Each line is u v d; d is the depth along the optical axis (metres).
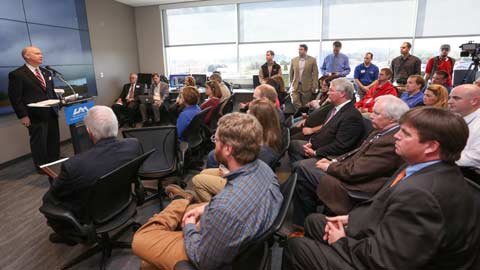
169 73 7.59
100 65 6.23
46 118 3.45
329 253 1.16
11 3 3.91
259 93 2.89
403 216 0.93
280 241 1.90
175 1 6.77
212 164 2.39
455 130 0.99
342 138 2.32
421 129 1.03
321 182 1.83
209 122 3.58
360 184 1.73
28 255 2.01
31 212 2.60
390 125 1.72
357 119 2.32
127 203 1.82
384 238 0.97
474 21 5.29
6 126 3.96
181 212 1.42
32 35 4.25
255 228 0.99
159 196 2.66
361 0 5.85
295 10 6.34
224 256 0.98
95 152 1.53
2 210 2.64
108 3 6.37
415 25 5.64
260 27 6.65
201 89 5.91
